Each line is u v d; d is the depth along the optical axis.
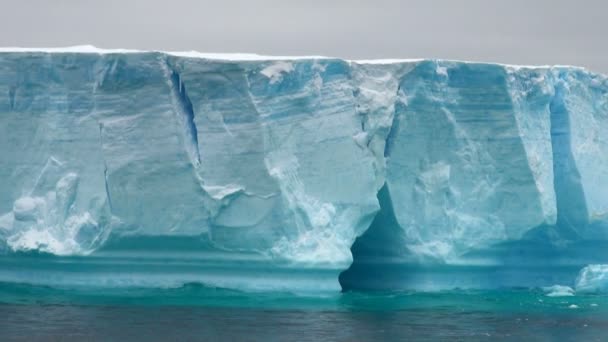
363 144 103.94
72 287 105.50
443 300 107.38
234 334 87.56
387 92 105.50
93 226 102.56
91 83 102.56
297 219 101.25
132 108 100.69
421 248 108.62
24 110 104.62
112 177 100.69
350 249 111.81
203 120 100.50
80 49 107.38
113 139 100.69
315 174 102.94
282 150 101.44
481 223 110.62
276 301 102.12
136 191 100.56
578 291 115.00
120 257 103.25
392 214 108.19
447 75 108.56
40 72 103.81
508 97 110.25
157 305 99.25
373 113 104.50
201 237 100.44
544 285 119.31
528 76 112.62
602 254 121.44
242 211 100.25
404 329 91.62
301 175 102.50
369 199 104.19
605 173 118.81
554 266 119.50
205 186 100.06
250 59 100.44
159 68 99.81
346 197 103.81
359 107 104.75
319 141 103.06
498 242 112.06
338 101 103.94
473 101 110.38
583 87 117.25
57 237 103.38
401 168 107.81
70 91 103.19
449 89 109.31
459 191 110.06
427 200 108.19
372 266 113.56
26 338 85.50
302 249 101.06
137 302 100.50
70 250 102.69
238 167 100.25
